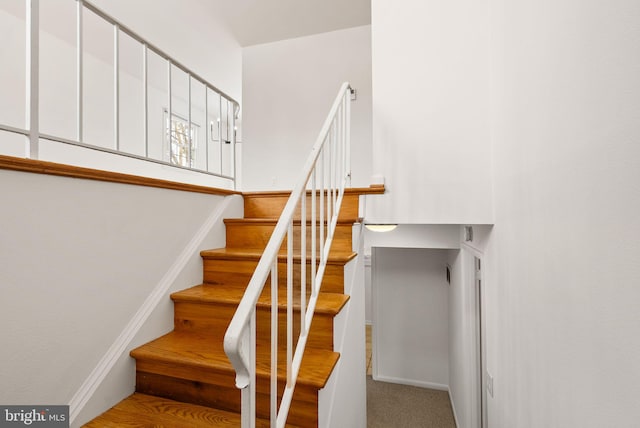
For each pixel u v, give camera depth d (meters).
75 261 1.18
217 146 6.49
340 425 1.42
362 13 3.51
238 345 0.69
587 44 0.78
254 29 3.76
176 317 1.60
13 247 1.00
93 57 4.13
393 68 1.90
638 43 0.60
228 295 1.56
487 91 1.75
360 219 1.92
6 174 0.98
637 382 0.61
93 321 1.24
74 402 1.16
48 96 3.61
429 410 3.48
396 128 1.89
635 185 0.61
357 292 1.83
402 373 4.07
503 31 1.51
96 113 4.15
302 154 3.91
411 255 4.05
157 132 5.16
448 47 1.82
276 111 4.00
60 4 3.13
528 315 1.21
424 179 1.84
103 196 1.29
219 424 1.17
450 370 3.74
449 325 3.80
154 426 1.16
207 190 1.91
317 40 3.89
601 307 0.73
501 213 1.57
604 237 0.71
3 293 0.97
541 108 1.07
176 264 1.68
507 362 1.50
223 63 4.47
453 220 1.79
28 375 1.04
